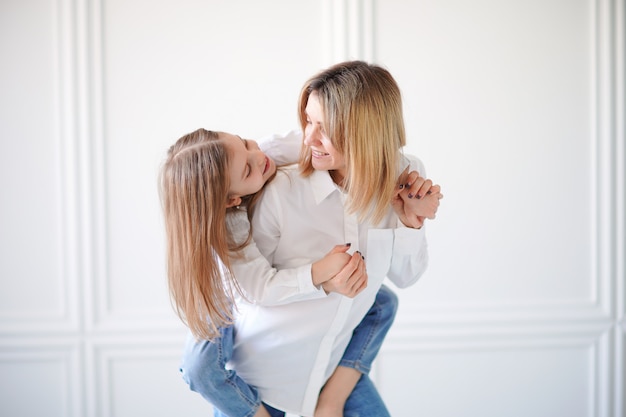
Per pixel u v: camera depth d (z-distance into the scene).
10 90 2.59
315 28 2.67
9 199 2.62
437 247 2.74
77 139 2.62
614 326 2.81
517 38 2.73
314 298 1.36
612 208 2.80
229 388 1.45
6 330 2.62
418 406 2.76
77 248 2.63
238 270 1.35
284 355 1.46
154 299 2.67
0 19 2.58
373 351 1.61
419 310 2.74
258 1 2.65
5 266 2.63
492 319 2.75
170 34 2.63
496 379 2.78
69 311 2.65
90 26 2.60
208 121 2.65
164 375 2.68
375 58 2.67
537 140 2.76
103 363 2.66
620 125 2.79
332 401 1.55
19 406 2.65
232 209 1.38
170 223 1.32
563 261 2.79
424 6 2.69
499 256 2.76
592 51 2.76
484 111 2.72
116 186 2.64
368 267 1.42
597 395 2.82
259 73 2.66
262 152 1.38
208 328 1.37
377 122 1.28
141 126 2.63
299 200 1.38
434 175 2.71
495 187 2.74
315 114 1.29
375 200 1.33
